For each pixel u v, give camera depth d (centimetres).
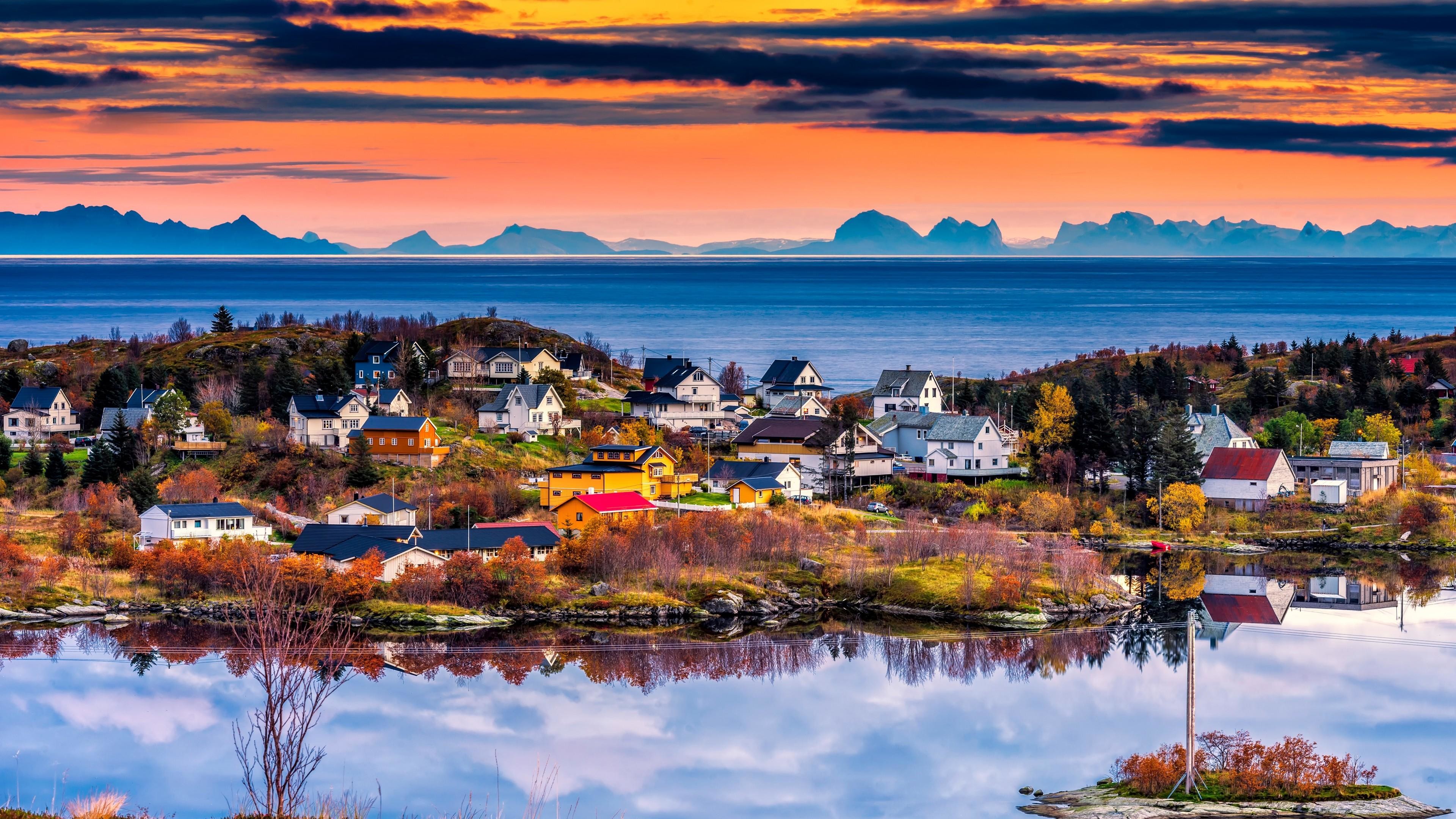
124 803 7044
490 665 13588
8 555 15862
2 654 13738
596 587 15812
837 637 14812
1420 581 17425
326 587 15188
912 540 17138
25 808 6900
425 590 15388
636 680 13138
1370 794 9456
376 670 13300
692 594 15912
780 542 17088
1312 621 15112
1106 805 9450
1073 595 15912
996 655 13950
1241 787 9538
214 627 14838
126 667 13312
